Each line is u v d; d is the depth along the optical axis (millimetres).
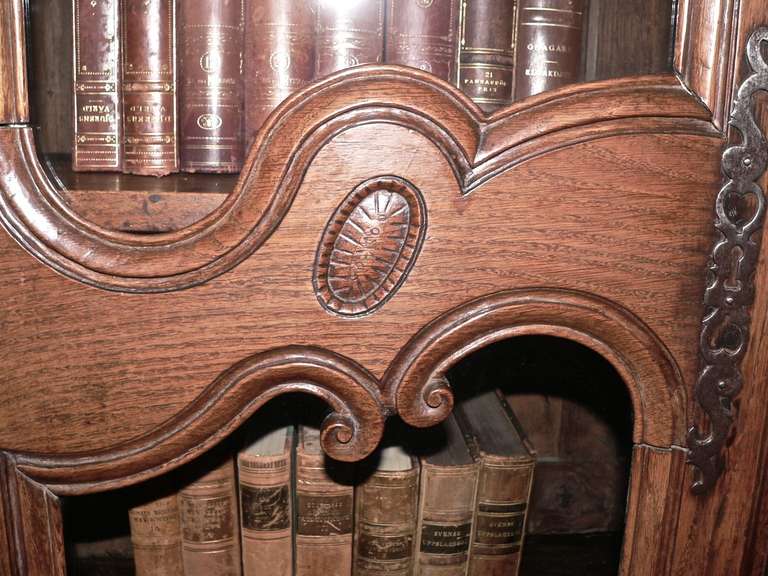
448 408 705
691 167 690
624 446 1111
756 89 685
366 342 693
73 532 1051
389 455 909
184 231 670
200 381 690
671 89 685
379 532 888
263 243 674
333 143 664
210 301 680
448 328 693
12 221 663
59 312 675
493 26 779
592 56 856
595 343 713
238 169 788
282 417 936
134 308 677
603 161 683
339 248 679
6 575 712
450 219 680
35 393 686
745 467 750
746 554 769
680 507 752
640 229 694
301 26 771
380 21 776
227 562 912
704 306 711
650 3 787
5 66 659
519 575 1009
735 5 676
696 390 729
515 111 677
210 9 768
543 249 689
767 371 732
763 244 708
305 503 869
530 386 1110
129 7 771
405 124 664
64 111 839
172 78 781
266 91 774
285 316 685
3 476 698
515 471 906
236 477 918
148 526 904
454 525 899
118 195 692
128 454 701
